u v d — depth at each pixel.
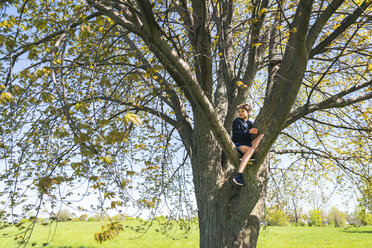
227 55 6.86
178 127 6.79
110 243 14.62
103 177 4.00
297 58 3.69
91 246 13.49
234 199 5.84
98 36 6.10
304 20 3.32
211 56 5.09
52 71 3.16
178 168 7.63
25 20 5.17
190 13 5.96
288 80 3.90
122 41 6.31
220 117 6.63
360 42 6.31
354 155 8.65
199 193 6.19
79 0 6.89
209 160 6.11
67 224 23.55
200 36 4.84
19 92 3.57
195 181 6.34
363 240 17.42
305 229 25.03
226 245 5.66
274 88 5.00
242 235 5.71
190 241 15.72
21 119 4.98
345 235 20.05
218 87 7.35
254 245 5.82
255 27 5.38
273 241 17.22
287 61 4.98
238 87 6.58
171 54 3.69
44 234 16.89
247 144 4.43
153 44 3.66
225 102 6.95
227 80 6.79
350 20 5.13
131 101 5.87
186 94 6.00
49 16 5.47
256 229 5.95
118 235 2.54
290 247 15.03
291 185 9.89
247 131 4.48
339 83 8.38
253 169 4.55
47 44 5.77
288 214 9.20
